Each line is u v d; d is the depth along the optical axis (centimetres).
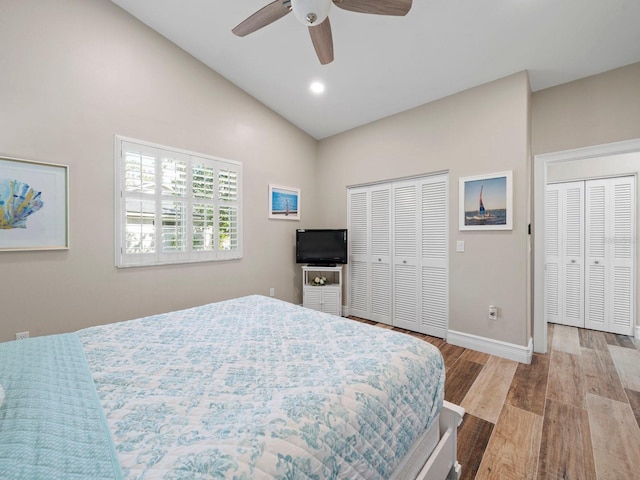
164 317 179
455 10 205
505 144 265
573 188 364
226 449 68
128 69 252
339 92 321
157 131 270
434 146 313
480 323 283
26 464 61
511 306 264
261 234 362
